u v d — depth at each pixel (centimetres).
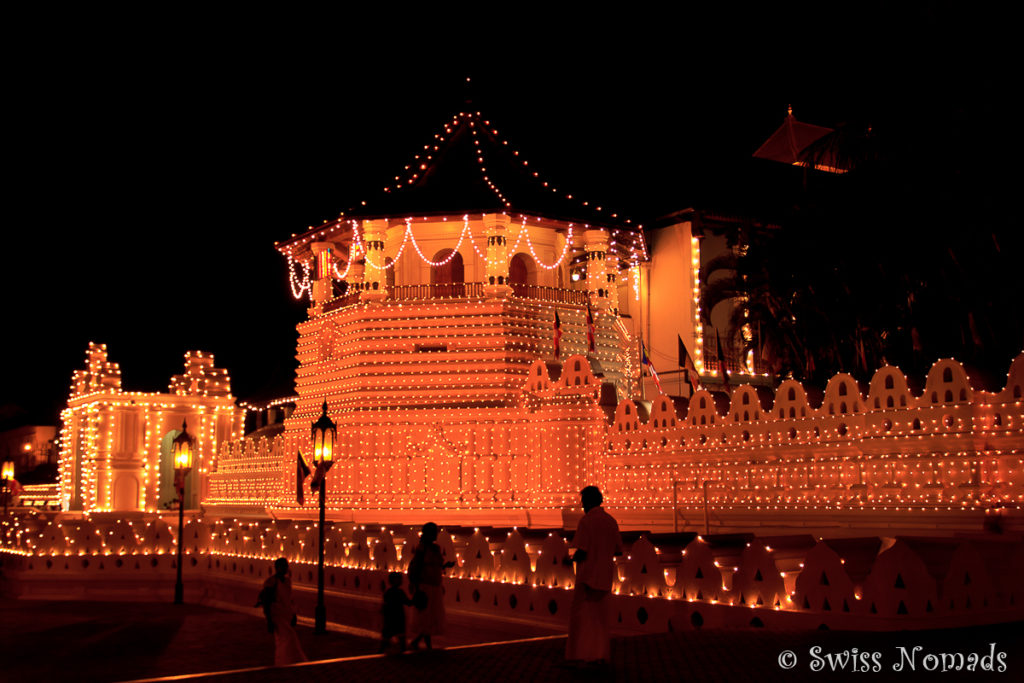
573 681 1143
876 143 3114
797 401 2800
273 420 6334
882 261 3039
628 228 4438
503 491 3872
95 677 1762
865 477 2570
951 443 2366
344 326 4344
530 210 4191
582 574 1220
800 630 1405
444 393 4109
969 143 2800
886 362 3091
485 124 4697
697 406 3156
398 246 4438
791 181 4556
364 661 1342
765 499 2853
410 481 4047
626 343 4444
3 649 2092
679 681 1099
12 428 8244
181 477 3075
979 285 2802
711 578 1595
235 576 3062
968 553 1398
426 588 1716
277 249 4991
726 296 4425
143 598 3209
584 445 3672
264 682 1203
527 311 4188
